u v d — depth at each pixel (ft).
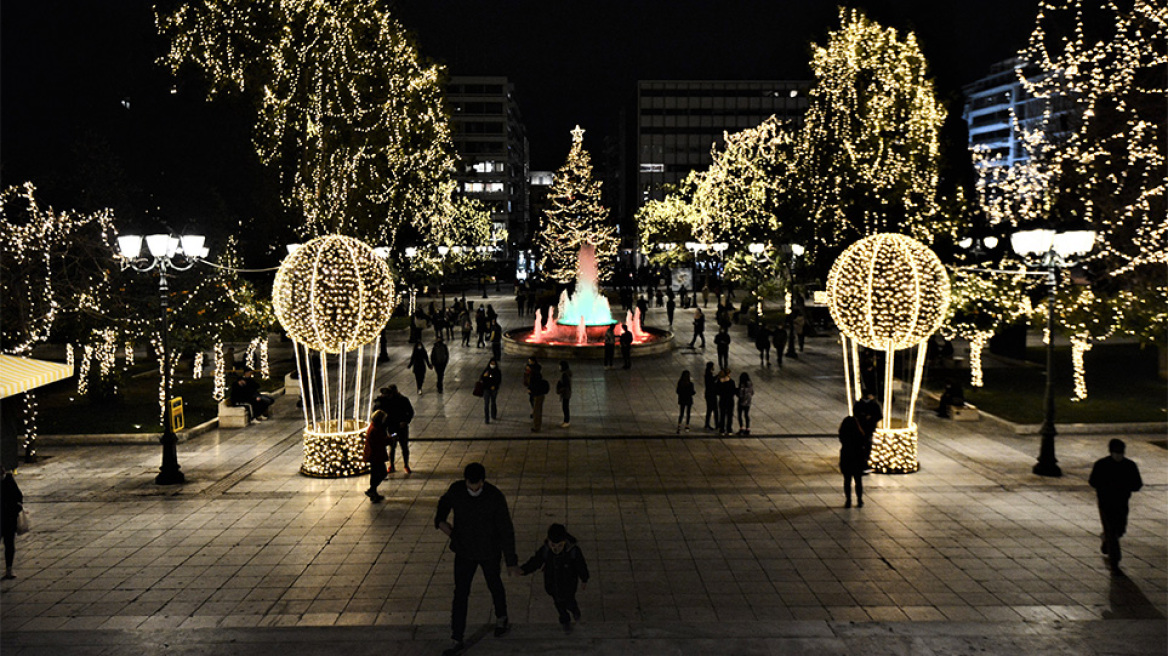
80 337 76.02
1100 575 35.37
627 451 59.72
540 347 111.34
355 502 47.39
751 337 132.16
